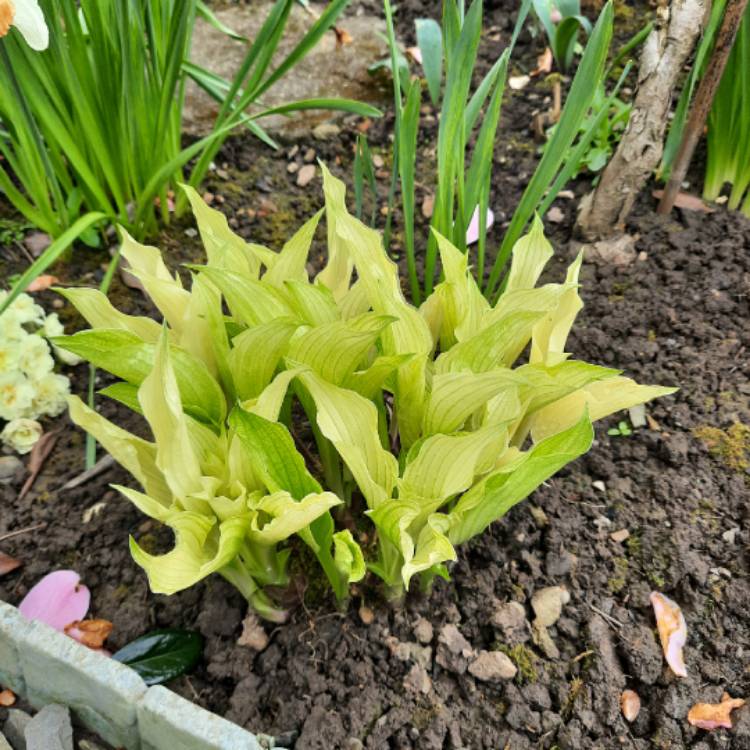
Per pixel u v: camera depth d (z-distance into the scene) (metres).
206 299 0.47
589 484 0.61
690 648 0.52
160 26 0.72
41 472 0.64
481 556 0.57
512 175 0.87
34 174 0.71
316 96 0.95
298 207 0.86
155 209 0.84
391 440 0.60
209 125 0.91
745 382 0.66
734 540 0.57
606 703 0.50
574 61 0.96
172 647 0.52
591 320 0.72
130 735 0.50
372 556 0.57
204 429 0.47
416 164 0.90
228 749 0.44
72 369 0.71
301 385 0.50
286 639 0.53
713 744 0.48
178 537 0.42
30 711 0.55
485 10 1.06
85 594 0.56
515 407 0.46
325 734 0.49
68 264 0.78
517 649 0.52
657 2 0.97
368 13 1.08
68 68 0.65
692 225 0.78
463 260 0.49
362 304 0.53
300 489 0.45
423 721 0.50
